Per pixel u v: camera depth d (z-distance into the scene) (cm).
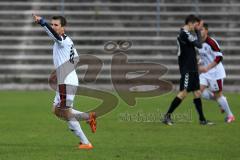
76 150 3722
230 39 8500
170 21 8725
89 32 8544
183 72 4875
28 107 6041
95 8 8862
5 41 8388
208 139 4191
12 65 8088
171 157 3509
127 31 8569
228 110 5141
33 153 3612
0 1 8856
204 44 5184
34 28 8569
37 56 8194
